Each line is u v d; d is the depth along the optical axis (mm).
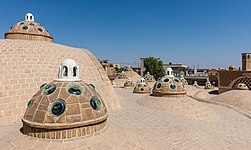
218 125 11750
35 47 12305
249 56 31906
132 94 21484
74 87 5715
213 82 47031
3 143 5484
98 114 5617
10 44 11812
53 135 5023
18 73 10266
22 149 4867
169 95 13938
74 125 5039
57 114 5070
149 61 51594
